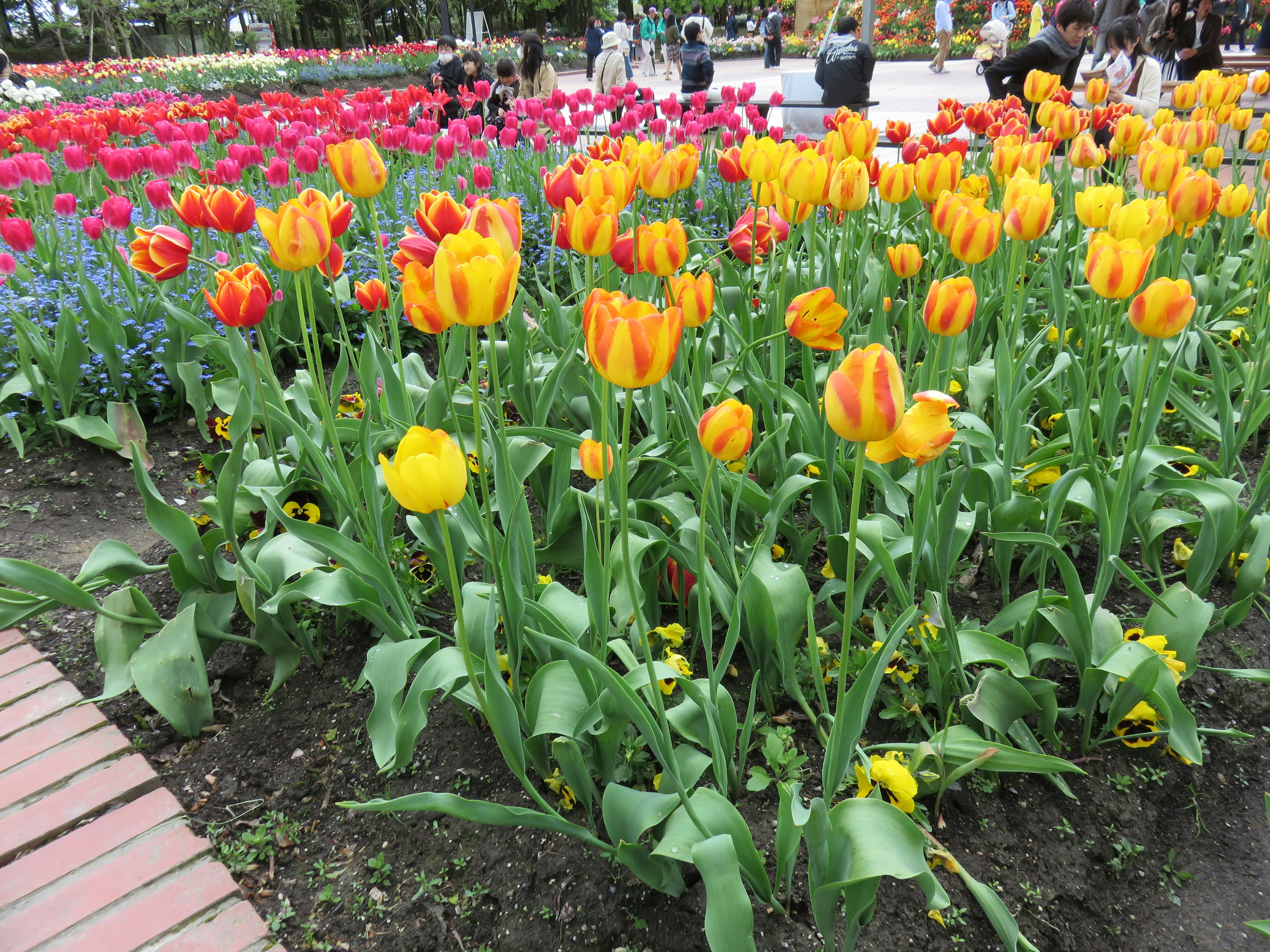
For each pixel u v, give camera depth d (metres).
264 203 6.20
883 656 1.71
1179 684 2.53
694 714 2.01
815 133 9.23
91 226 4.14
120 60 22.86
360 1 45.00
